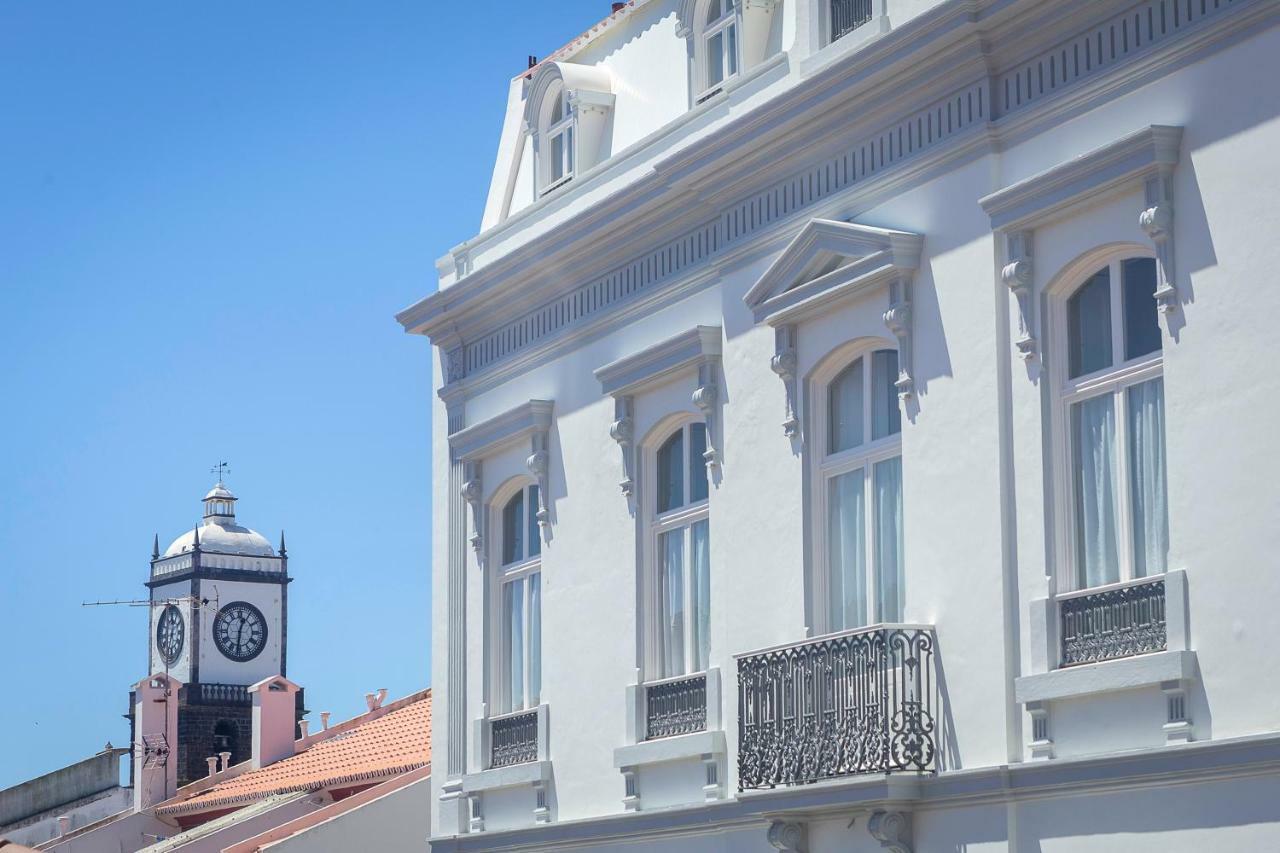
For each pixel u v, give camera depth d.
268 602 138.88
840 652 20.39
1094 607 18.23
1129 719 17.64
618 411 25.62
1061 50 19.16
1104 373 18.52
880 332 21.09
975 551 19.53
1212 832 16.73
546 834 26.33
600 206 25.78
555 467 27.16
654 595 25.14
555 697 26.67
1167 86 17.89
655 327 25.28
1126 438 18.30
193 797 48.50
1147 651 17.64
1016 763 18.69
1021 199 19.14
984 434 19.55
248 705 132.12
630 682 25.08
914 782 19.67
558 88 28.83
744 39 24.62
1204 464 17.16
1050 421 18.92
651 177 24.67
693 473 24.67
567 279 27.12
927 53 20.28
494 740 28.08
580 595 26.34
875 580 21.14
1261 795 16.34
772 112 22.45
